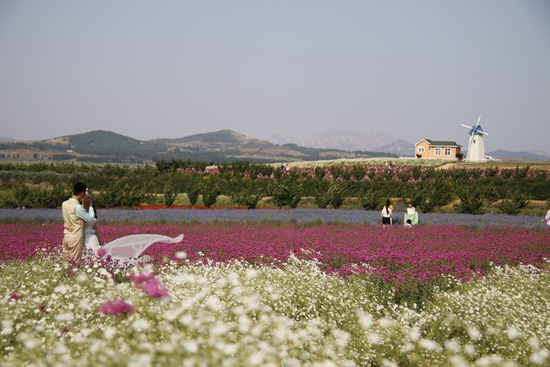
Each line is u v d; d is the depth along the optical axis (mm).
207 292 7441
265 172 71750
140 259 11023
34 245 16875
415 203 40844
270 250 14789
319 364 5438
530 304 9875
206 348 5227
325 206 43031
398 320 8344
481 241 20000
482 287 10289
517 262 15258
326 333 7656
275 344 5918
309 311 8508
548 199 50625
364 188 54281
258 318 7207
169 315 5777
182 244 15648
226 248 15383
